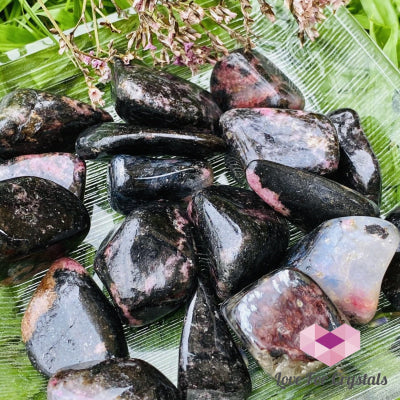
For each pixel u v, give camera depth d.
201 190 0.18
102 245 0.19
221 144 0.19
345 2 0.18
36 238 0.18
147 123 0.19
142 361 0.17
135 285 0.18
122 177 0.19
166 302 0.18
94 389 0.16
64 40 0.19
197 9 0.18
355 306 0.17
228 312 0.17
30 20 0.23
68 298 0.18
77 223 0.19
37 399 0.18
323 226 0.18
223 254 0.18
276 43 0.22
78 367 0.17
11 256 0.18
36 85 0.21
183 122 0.19
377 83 0.20
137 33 0.19
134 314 0.18
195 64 0.19
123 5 0.22
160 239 0.18
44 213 0.18
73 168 0.19
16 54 0.21
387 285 0.18
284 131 0.19
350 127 0.19
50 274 0.18
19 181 0.18
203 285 0.18
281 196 0.18
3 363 0.18
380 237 0.17
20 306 0.19
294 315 0.17
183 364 0.17
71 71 0.21
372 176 0.19
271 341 0.17
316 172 0.19
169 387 0.17
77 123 0.20
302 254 0.18
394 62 0.22
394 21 0.22
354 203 0.18
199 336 0.18
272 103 0.20
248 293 0.17
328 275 0.17
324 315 0.17
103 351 0.18
